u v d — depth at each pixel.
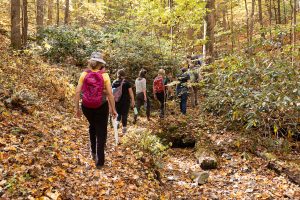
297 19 17.92
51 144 5.97
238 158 7.63
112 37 16.80
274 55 9.34
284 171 6.66
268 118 8.08
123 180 5.43
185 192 6.08
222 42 19.47
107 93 4.88
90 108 4.85
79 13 24.95
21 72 10.61
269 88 8.00
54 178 4.59
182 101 11.40
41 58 14.02
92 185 4.88
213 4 14.05
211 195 5.97
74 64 14.77
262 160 7.39
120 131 9.11
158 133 8.83
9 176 4.24
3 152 4.86
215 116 10.23
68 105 9.77
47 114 7.94
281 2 26.12
